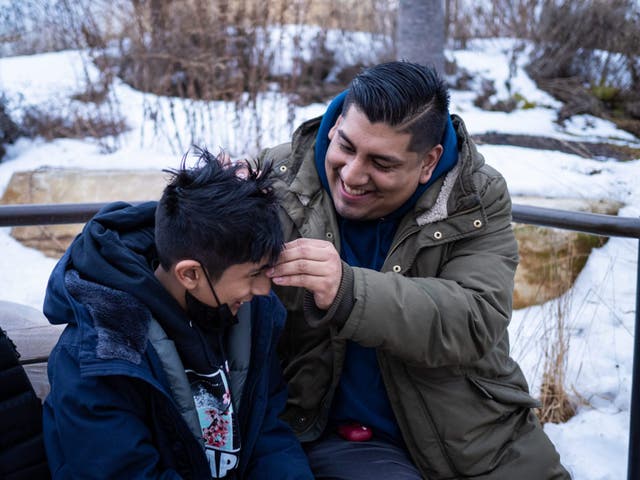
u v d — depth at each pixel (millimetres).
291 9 6078
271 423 1824
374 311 1692
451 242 1934
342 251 1983
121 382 1483
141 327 1493
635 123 5449
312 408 1996
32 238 4367
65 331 1543
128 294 1508
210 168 1515
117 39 5887
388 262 1903
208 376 1620
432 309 1741
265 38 5375
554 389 3027
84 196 4406
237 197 1462
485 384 1942
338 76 5949
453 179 1893
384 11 6234
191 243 1468
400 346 1738
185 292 1575
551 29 6020
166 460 1556
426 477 1957
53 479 1502
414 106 1731
